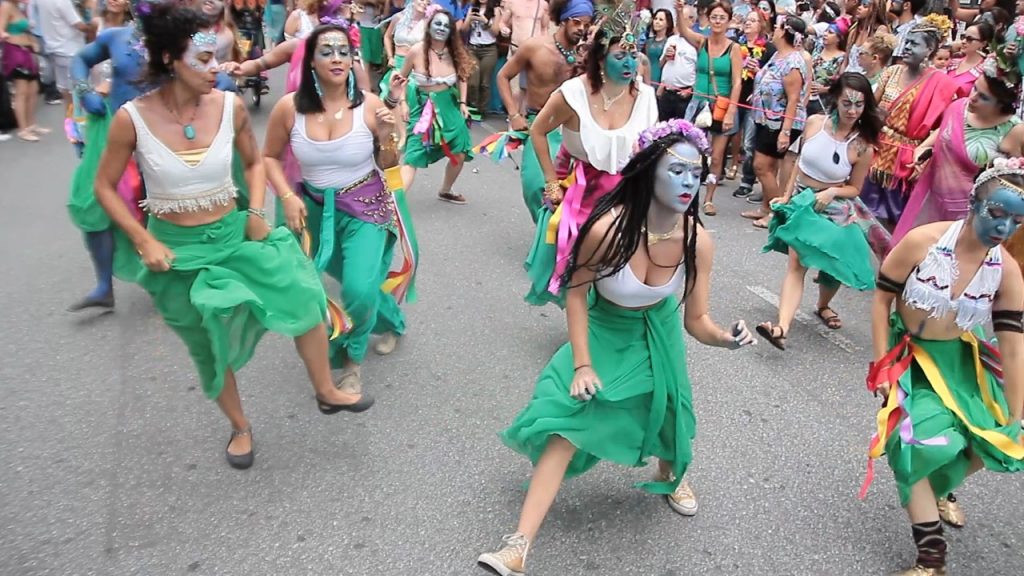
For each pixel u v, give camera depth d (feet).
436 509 10.63
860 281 15.19
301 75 12.33
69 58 29.32
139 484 10.86
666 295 9.32
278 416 12.63
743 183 27.14
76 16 29.17
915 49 18.56
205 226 10.34
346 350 12.92
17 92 28.86
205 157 10.07
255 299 9.98
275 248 10.57
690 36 26.11
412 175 23.18
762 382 14.53
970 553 10.35
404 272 14.08
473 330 15.99
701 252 9.34
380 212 12.94
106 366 13.99
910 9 27.02
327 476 11.21
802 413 13.52
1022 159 8.75
